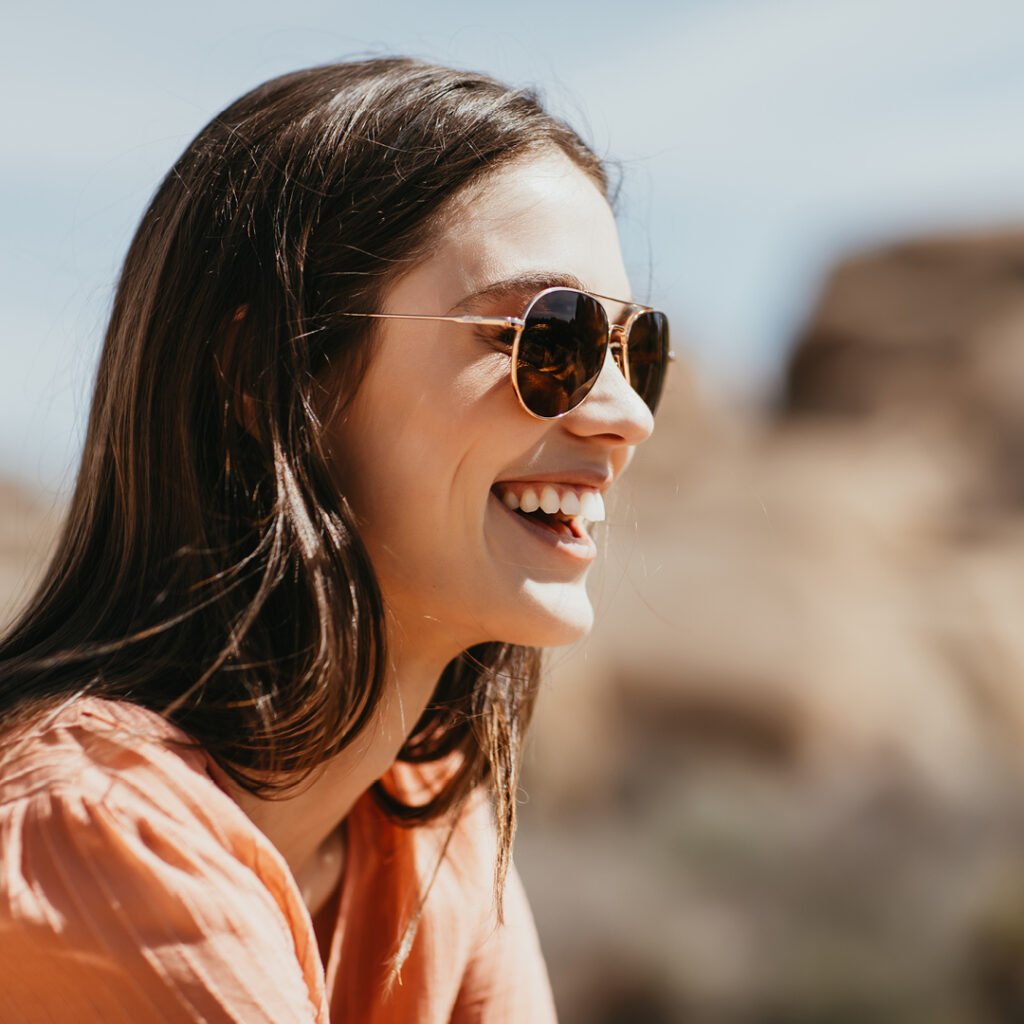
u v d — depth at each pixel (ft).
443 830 4.92
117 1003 3.29
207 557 4.00
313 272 4.14
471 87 4.35
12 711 3.72
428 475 4.16
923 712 46.88
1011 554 65.82
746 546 53.83
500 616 4.28
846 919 26.32
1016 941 23.68
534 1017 5.02
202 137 4.42
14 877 3.31
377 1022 4.70
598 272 4.40
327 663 3.87
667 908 27.30
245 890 3.47
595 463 4.41
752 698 42.88
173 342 4.14
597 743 39.22
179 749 3.68
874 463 74.49
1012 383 79.77
